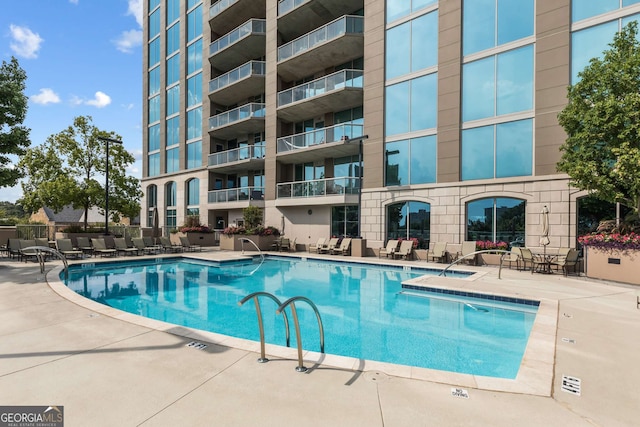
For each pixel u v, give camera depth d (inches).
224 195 989.8
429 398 126.0
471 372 189.2
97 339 186.9
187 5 1153.4
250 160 916.0
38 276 393.4
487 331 258.2
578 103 400.5
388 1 685.3
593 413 118.3
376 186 690.8
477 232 574.2
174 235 941.8
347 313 308.8
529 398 127.3
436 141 615.2
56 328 205.5
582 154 393.7
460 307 325.7
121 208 1015.0
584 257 424.2
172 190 1202.0
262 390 130.7
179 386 133.6
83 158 972.6
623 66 363.3
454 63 593.0
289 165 927.0
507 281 391.2
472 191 571.5
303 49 812.6
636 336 199.2
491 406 121.1
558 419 114.1
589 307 268.1
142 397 125.1
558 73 499.8
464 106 589.0
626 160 345.7
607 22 467.8
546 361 161.6
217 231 1015.6
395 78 671.8
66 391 129.3
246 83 946.1
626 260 371.6
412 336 249.0
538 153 513.3
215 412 115.3
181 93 1157.7
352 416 113.3
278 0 874.1
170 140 1213.7
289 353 168.6
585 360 163.6
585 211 482.3
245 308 328.2
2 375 142.3
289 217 863.1
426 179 629.9
